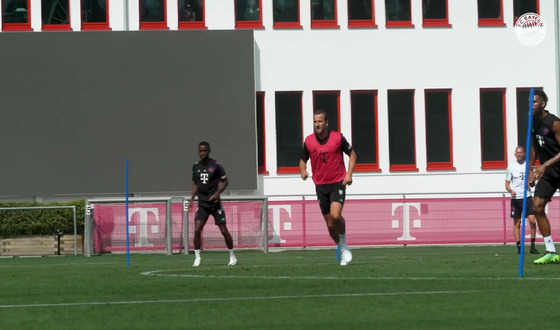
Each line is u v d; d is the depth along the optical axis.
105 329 22.41
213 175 47.06
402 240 73.38
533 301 25.78
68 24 83.81
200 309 25.55
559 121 38.38
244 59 83.75
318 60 85.19
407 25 86.06
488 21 86.88
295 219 72.00
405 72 86.00
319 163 40.97
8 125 82.06
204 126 83.31
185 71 83.31
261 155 85.31
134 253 68.88
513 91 87.12
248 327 22.22
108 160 82.75
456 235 73.69
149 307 26.27
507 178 58.50
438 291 28.55
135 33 83.06
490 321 22.38
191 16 84.56
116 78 82.94
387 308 24.88
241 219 70.44
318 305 25.78
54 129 82.50
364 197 86.00
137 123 83.06
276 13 85.19
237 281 33.12
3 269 47.28
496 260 44.31
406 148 86.44
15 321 24.20
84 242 70.00
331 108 85.69
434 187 86.38
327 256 57.38
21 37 82.06
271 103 84.88
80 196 82.75
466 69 86.56
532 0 87.56
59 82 82.50
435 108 86.69
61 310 26.22
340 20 85.44
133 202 68.81
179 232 69.06
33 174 82.19
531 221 57.72
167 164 83.19
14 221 70.19
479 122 86.69
